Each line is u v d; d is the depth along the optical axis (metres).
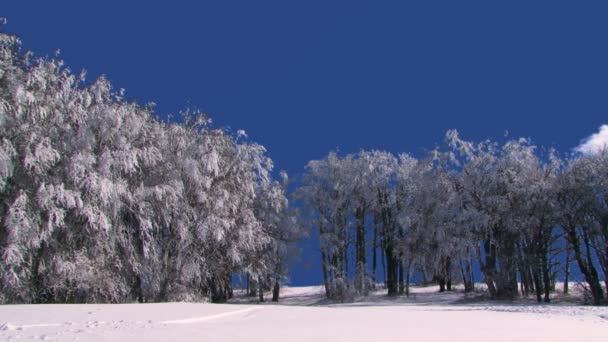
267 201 46.75
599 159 37.97
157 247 33.75
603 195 36.78
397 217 43.97
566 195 37.84
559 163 39.34
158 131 34.72
